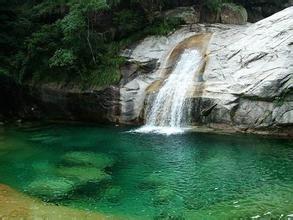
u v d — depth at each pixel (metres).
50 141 24.69
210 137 23.97
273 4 38.78
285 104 23.56
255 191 16.42
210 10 34.81
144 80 29.28
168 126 26.83
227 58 27.89
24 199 16.36
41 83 31.06
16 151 22.83
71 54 28.80
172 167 19.47
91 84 29.38
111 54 31.16
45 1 35.03
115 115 28.62
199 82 26.89
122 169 19.50
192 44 30.70
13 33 33.12
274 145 22.23
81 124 29.36
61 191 17.11
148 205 15.59
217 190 16.67
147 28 33.00
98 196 16.53
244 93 24.45
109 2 31.70
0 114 32.62
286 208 14.85
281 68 24.44
